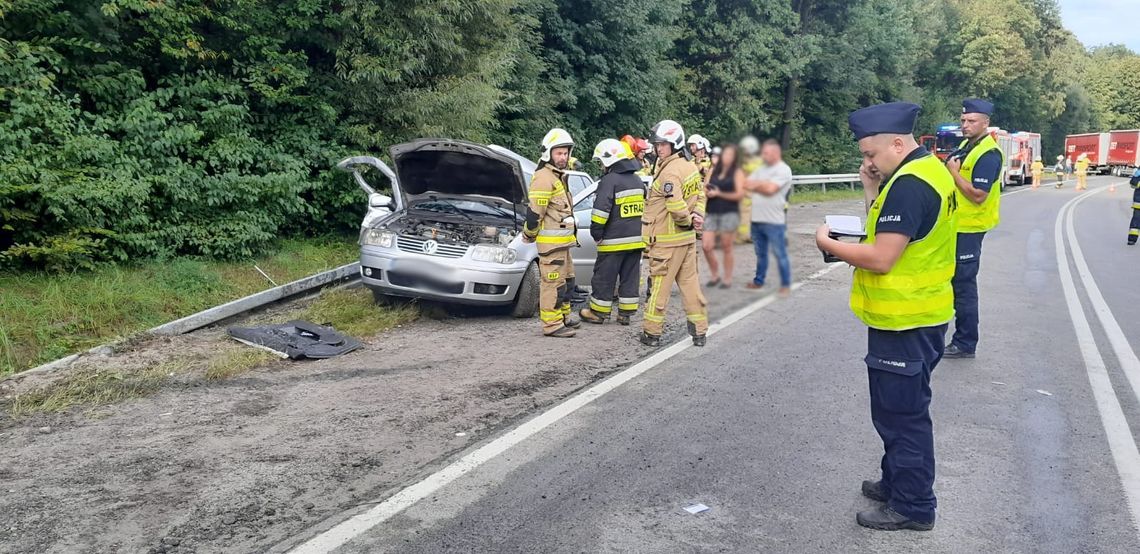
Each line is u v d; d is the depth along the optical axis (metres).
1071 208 23.97
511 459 4.23
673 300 8.64
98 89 8.34
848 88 29.97
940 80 48.09
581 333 7.25
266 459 4.18
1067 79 60.44
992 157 5.86
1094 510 3.73
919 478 3.45
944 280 3.31
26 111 7.32
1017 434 4.71
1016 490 3.94
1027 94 51.44
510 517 3.57
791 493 3.87
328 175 10.38
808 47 26.55
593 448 4.40
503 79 13.41
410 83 11.34
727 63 24.47
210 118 9.17
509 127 16.31
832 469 4.16
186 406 5.02
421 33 10.80
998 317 7.99
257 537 3.34
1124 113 76.12
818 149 26.95
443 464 4.14
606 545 3.33
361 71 10.24
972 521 3.61
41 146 7.34
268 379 5.63
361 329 7.10
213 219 8.93
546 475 4.03
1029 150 39.34
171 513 3.55
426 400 5.20
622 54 19.84
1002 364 6.23
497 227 8.05
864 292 3.39
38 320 6.33
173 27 9.18
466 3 11.23
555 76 18.12
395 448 4.36
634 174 7.50
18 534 3.33
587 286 9.08
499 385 5.54
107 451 4.26
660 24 20.94
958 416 5.02
